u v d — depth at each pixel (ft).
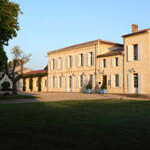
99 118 27.35
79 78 115.34
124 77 86.79
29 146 15.60
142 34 79.41
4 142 16.72
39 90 147.02
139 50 80.38
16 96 75.92
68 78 124.77
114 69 91.91
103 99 62.90
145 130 20.38
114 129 20.95
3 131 20.42
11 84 166.91
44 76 147.02
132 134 18.88
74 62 119.34
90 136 18.31
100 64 100.22
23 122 24.91
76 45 119.96
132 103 48.88
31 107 41.06
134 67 82.38
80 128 21.49
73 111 34.55
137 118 27.17
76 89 116.88
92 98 67.97
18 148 15.15
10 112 33.55
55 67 135.85
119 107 40.32
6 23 58.65
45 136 18.48
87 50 109.29
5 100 62.08
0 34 59.98
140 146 15.43
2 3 59.52
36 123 24.29
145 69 78.18
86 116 29.12
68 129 21.07
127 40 85.66
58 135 18.75
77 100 59.16
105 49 104.88
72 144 15.99
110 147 15.21
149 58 77.00
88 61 108.78
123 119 26.50
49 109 37.52
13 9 62.69
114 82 92.38
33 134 19.20
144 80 78.43
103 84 94.43
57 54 134.41
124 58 86.99
